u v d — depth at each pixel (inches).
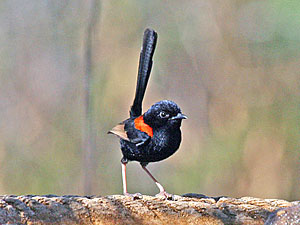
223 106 652.7
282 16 622.5
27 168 613.0
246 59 661.3
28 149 620.1
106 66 619.8
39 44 673.0
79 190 599.5
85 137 550.6
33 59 668.7
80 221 205.2
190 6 669.9
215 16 668.7
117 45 633.6
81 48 671.1
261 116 641.0
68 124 637.3
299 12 612.4
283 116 633.6
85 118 550.3
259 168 617.6
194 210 217.6
